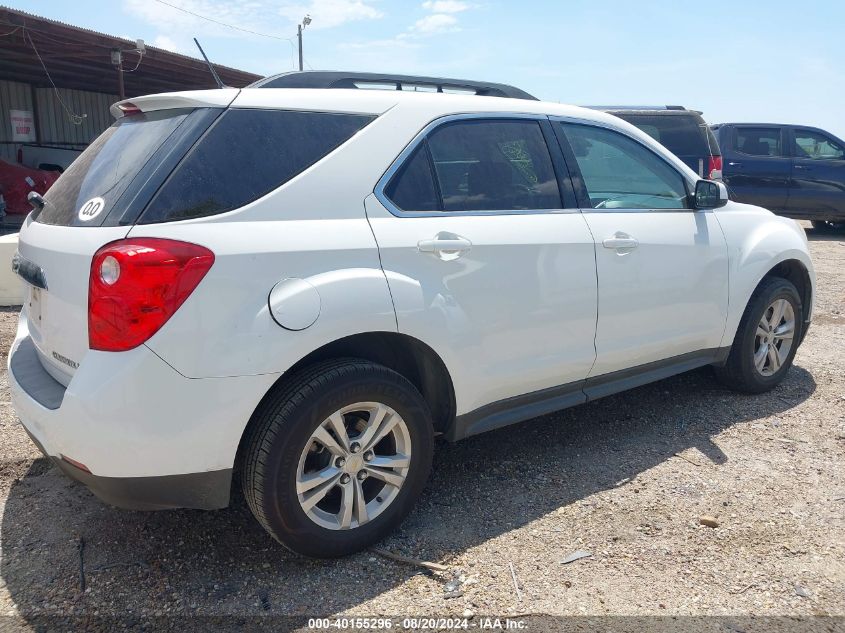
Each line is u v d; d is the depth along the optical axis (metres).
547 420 4.29
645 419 4.29
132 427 2.34
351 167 2.83
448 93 3.59
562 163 3.56
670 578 2.71
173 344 2.35
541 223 3.34
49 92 19.11
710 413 4.38
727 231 4.25
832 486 3.43
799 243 4.68
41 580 2.70
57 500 3.28
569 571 2.76
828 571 2.75
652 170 4.05
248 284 2.46
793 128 12.70
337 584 2.68
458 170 3.17
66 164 16.72
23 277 2.99
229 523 3.10
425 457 2.98
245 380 2.46
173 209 2.45
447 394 3.11
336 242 2.68
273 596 2.61
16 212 13.90
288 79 3.37
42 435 2.54
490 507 3.25
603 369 3.69
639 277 3.71
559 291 3.36
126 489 2.42
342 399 2.66
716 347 4.30
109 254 2.34
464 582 2.69
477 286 3.06
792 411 4.41
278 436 2.54
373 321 2.71
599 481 3.50
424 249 2.90
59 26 12.02
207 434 2.44
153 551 2.89
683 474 3.56
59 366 2.66
